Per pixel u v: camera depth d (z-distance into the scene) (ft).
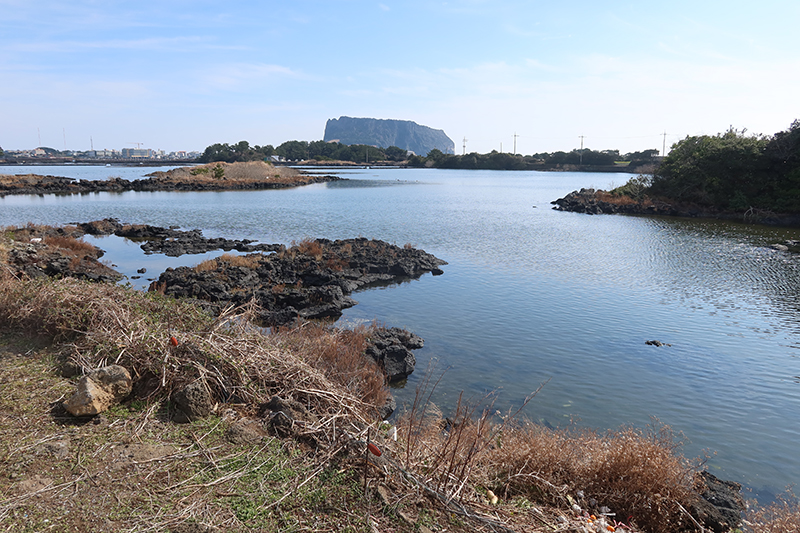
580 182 405.18
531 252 101.81
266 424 19.26
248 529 13.69
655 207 181.57
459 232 130.41
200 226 137.80
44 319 25.31
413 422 24.43
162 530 13.29
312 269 76.13
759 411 36.29
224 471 16.16
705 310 61.21
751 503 25.20
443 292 69.26
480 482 19.08
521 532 15.80
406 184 357.61
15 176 288.10
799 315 59.36
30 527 12.94
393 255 89.51
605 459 20.80
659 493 19.44
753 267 87.04
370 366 36.70
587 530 16.67
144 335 22.74
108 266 82.48
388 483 16.62
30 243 80.94
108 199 216.33
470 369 42.55
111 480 15.25
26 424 17.92
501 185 357.82
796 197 157.28
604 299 65.82
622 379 41.11
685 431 33.35
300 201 215.72
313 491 15.58
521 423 32.89
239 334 25.23
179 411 19.38
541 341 49.70
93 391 18.94
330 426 18.98
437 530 14.96
